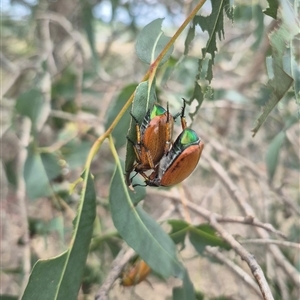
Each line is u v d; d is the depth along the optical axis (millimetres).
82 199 193
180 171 174
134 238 199
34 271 184
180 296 216
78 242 192
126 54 558
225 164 430
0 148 442
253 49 414
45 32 473
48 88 397
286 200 343
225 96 382
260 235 277
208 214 245
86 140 381
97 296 203
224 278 391
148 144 171
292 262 327
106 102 410
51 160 319
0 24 536
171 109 308
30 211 379
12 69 483
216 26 177
